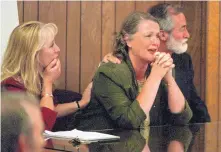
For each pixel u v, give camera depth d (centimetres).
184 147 431
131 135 531
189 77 796
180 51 782
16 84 523
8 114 152
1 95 155
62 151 388
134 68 647
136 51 644
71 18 752
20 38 541
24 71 534
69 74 743
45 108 529
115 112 612
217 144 457
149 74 659
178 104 675
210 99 889
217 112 898
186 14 853
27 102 153
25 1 709
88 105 655
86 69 762
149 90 612
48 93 563
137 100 610
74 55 751
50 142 432
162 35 768
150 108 617
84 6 762
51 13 735
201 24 871
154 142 463
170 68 632
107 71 624
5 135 152
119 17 793
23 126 150
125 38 649
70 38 750
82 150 394
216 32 889
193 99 800
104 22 780
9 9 679
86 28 764
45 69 566
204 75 879
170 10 775
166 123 686
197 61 870
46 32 554
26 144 150
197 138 509
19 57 535
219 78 897
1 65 542
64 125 657
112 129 616
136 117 602
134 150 403
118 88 619
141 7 814
